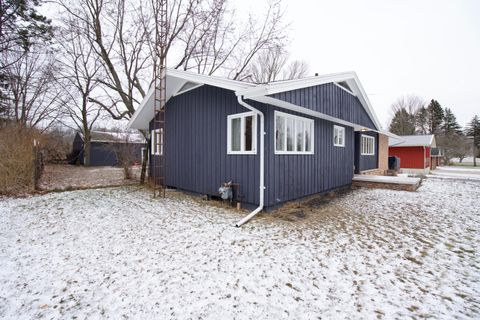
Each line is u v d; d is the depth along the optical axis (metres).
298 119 6.23
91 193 7.54
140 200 6.54
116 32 10.67
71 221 4.57
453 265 2.87
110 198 6.77
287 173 5.80
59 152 19.39
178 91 7.68
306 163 6.56
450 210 5.48
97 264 2.85
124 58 10.72
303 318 1.95
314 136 6.91
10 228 4.16
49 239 3.66
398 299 2.21
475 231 4.05
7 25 11.00
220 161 6.18
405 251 3.25
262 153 5.06
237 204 5.55
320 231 4.05
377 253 3.18
